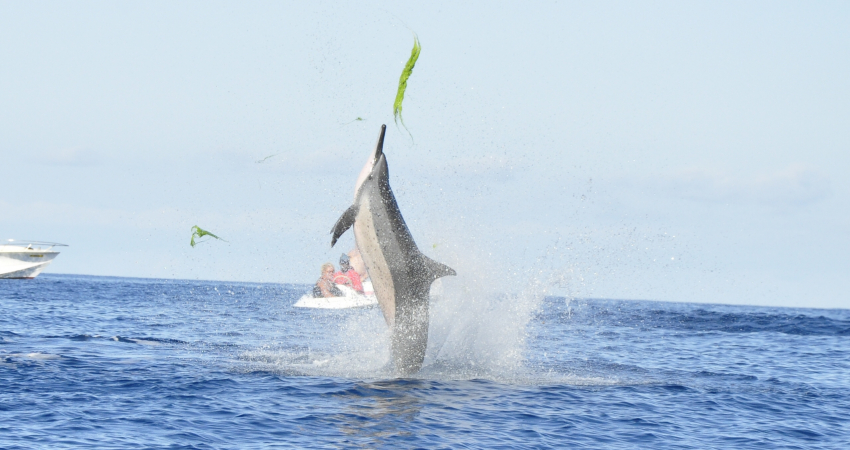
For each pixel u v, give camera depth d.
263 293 150.88
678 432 27.66
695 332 83.44
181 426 25.52
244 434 24.84
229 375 35.66
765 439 27.17
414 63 32.34
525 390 34.81
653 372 44.22
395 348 36.22
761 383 41.03
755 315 136.12
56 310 77.94
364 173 34.53
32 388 30.45
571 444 25.20
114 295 122.44
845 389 40.03
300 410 28.44
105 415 26.58
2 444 22.52
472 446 24.28
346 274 91.06
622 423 28.69
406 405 29.89
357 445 23.89
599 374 42.19
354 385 33.78
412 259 34.56
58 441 23.14
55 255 158.75
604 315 116.81
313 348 48.72
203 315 79.06
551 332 74.50
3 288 127.44
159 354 43.22
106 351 43.47
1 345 43.94
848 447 26.56
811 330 94.44
